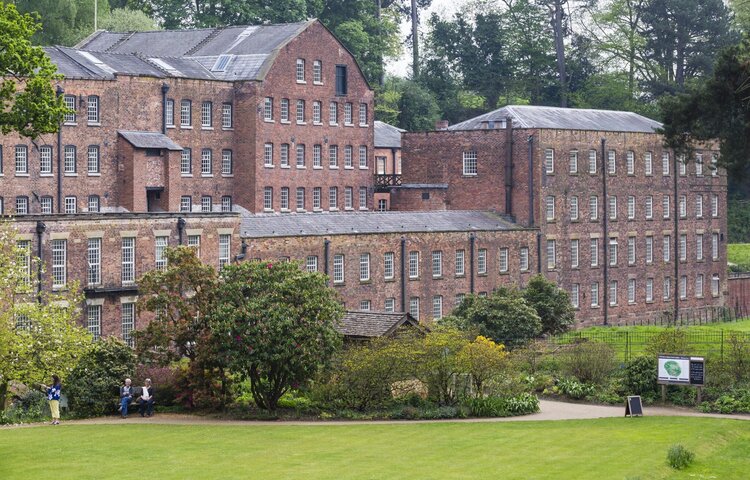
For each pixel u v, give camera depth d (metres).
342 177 169.12
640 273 167.88
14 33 100.06
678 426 81.69
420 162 161.50
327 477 64.38
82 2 181.00
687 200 175.38
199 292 89.38
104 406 86.44
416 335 93.56
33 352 82.62
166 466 66.75
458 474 65.50
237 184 158.25
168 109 150.12
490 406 88.50
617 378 99.62
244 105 157.50
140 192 144.25
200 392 88.00
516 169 154.38
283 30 164.12
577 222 158.62
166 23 198.88
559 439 76.25
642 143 167.75
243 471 65.62
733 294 184.25
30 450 70.88
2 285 82.50
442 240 140.12
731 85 109.69
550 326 126.25
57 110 102.06
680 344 102.50
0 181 133.88
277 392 88.12
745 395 92.19
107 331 103.69
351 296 130.25
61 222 100.44
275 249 121.75
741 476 68.44
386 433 78.25
